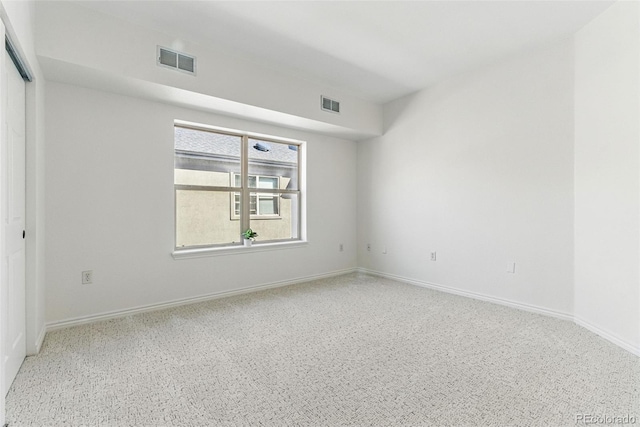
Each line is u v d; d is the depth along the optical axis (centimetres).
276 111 356
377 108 467
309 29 279
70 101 275
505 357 220
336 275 489
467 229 372
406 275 444
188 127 361
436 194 405
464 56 331
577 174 285
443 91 395
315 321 290
